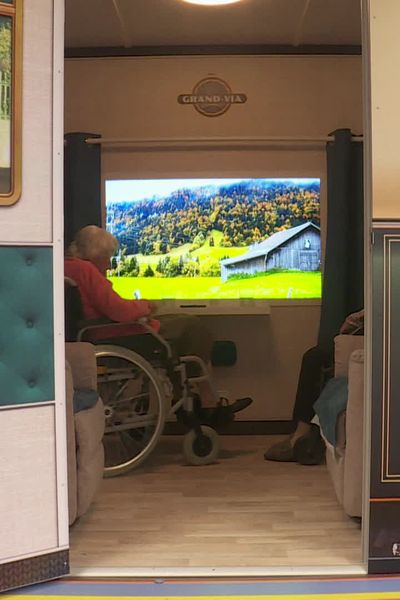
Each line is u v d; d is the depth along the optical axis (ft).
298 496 10.13
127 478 11.16
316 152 14.66
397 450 7.29
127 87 14.61
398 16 7.18
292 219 14.80
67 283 11.55
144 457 11.38
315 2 12.25
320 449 12.05
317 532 8.61
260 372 14.89
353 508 8.61
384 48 7.18
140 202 14.82
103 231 12.83
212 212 14.85
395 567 7.30
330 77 14.57
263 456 12.64
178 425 14.44
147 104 14.64
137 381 11.72
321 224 14.75
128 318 11.55
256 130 14.65
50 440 7.14
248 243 14.88
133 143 14.58
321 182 14.70
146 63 14.58
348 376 9.36
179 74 14.60
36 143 7.06
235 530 8.71
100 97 14.64
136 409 11.79
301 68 14.58
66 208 14.35
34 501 7.03
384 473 7.28
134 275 14.89
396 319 7.25
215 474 11.39
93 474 8.93
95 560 7.71
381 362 7.25
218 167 14.71
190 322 12.64
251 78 14.60
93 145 14.43
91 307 11.66
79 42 14.26
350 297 14.46
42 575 7.06
